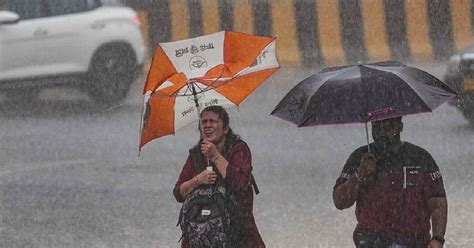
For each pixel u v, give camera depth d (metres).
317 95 12.99
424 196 13.34
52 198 25.08
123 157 29.95
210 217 13.48
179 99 14.05
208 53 13.93
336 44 49.88
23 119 36.28
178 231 21.84
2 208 24.05
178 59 13.88
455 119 34.53
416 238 13.30
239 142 13.91
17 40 37.91
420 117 34.81
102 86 38.94
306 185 25.92
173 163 28.95
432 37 50.38
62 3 38.88
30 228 22.28
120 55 39.44
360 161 13.46
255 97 39.91
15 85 38.00
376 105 12.78
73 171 28.17
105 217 23.14
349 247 20.41
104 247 20.70
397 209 13.27
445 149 30.06
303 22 49.56
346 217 22.73
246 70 13.84
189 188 13.70
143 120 13.98
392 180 13.28
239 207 13.67
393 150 13.34
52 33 38.38
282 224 22.22
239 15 49.75
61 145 32.06
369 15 50.44
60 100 39.09
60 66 38.53
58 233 21.83
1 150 31.33
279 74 44.88
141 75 40.09
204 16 49.19
